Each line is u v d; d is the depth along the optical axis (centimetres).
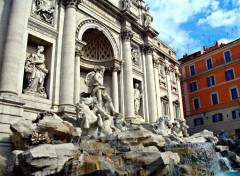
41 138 1075
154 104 2809
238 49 3994
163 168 1028
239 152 2645
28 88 1658
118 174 951
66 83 1783
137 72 2831
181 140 1986
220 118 4053
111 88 2456
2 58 1509
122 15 2694
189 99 4625
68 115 1675
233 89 3969
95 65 2512
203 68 4491
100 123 1533
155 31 3134
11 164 1012
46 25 1856
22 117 1437
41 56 1784
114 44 2544
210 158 1524
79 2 2097
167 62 3681
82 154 1008
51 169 866
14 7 1605
